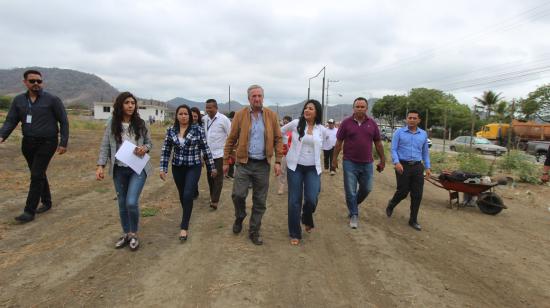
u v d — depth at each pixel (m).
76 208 6.39
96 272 3.98
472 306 3.60
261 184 4.88
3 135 5.39
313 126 4.93
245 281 3.88
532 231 6.16
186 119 4.86
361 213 6.83
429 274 4.26
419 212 7.12
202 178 10.03
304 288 3.80
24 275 3.87
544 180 6.12
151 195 7.64
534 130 31.20
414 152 5.98
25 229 5.24
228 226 5.67
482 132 35.88
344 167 5.86
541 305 3.69
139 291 3.62
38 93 5.49
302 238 5.27
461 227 6.23
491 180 7.32
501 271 4.45
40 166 5.61
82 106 107.25
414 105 61.28
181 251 4.62
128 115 4.54
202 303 3.44
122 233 5.17
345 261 4.54
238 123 4.85
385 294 3.75
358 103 5.60
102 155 4.50
